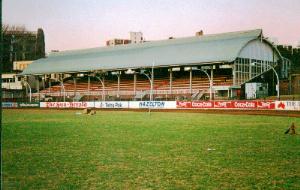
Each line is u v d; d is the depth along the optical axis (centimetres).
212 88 7369
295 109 5047
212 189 1048
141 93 8331
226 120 3900
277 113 4938
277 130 2748
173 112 5831
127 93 8581
